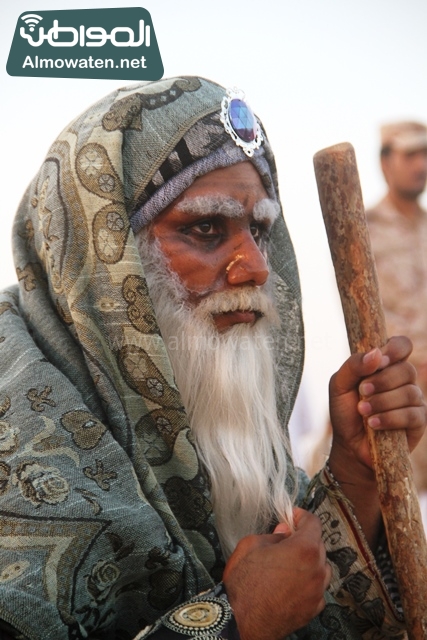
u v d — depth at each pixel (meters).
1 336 1.78
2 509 1.50
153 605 1.65
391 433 1.81
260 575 1.58
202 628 1.48
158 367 1.76
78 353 1.77
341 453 1.96
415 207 4.70
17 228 1.94
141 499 1.63
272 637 1.55
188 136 1.87
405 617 1.76
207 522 1.77
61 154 1.87
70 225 1.79
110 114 1.86
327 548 1.92
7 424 1.62
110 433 1.67
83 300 1.76
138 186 1.85
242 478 1.85
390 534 1.78
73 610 1.49
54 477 1.56
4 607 1.40
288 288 2.13
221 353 1.88
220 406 1.88
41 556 1.48
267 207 1.94
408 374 1.83
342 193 1.79
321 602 1.62
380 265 4.61
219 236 1.91
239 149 1.91
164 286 1.88
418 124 4.79
